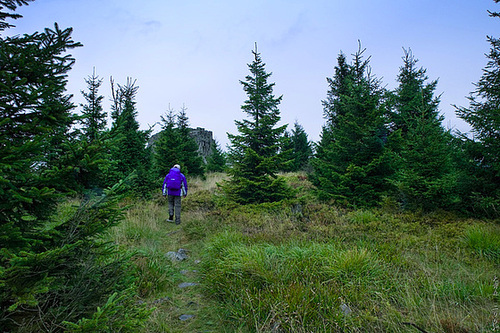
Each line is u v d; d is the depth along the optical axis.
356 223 6.52
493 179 6.46
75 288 2.11
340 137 9.30
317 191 9.84
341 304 3.04
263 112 9.16
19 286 1.76
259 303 3.05
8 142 1.69
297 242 4.88
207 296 3.71
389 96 11.48
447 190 6.80
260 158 8.62
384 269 3.87
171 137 15.66
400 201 8.01
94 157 2.22
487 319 2.75
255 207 8.26
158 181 11.26
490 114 6.21
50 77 2.29
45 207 2.19
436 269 3.91
